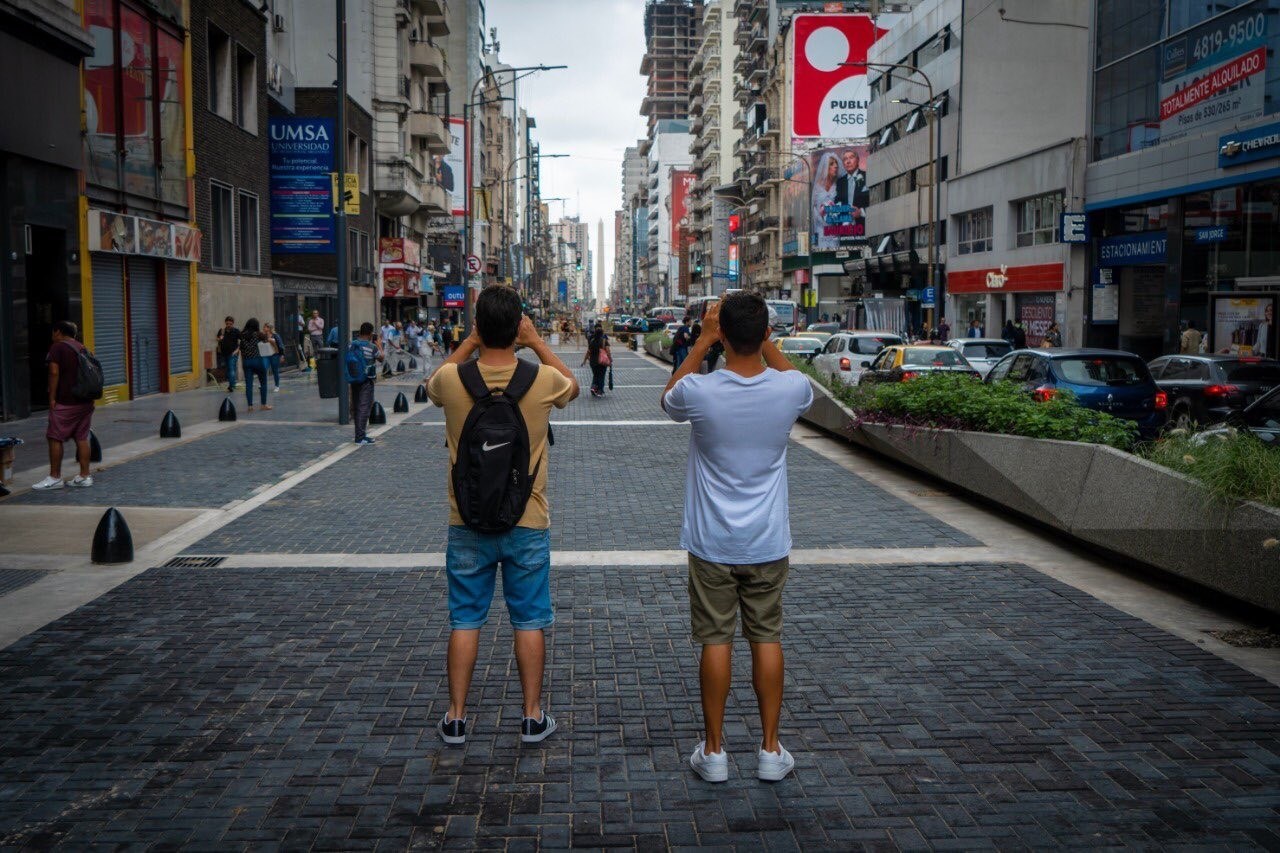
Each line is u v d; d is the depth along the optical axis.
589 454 14.73
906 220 54.28
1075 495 8.48
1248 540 6.39
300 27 47.75
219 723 4.95
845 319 67.56
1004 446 9.77
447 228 72.56
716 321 4.44
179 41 24.91
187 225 25.23
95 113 20.64
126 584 7.47
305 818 4.02
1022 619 6.67
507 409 4.47
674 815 4.06
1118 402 13.95
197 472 12.78
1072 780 4.36
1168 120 28.09
